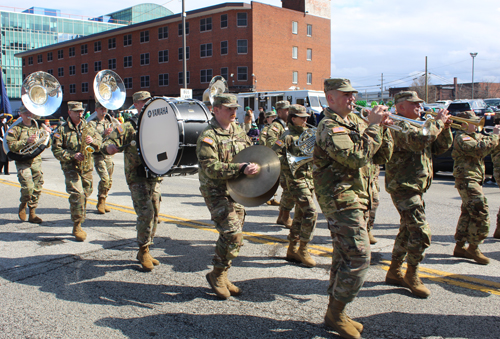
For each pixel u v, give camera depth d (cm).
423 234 382
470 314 354
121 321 347
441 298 386
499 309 363
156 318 353
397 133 385
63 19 8738
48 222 693
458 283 421
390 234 610
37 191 686
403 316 351
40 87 675
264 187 366
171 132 431
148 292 407
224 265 389
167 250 541
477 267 468
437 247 541
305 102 2431
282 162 480
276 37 4444
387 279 422
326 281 432
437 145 436
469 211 476
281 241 579
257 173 373
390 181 399
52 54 6044
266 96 2630
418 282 395
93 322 346
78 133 588
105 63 5356
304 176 472
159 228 652
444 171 1372
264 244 565
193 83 4544
